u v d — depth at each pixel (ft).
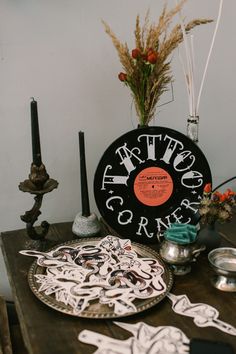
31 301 3.16
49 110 4.49
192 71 4.31
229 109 5.08
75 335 2.81
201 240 3.74
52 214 4.89
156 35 3.69
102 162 3.81
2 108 4.35
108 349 2.67
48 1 4.16
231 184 5.39
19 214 4.79
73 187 4.86
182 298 3.20
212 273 3.54
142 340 2.75
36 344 2.73
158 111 4.80
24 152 4.58
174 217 4.03
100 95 4.58
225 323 2.93
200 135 5.09
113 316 2.91
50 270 3.45
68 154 4.71
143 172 3.90
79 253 3.69
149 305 3.02
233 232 4.34
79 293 3.14
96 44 4.41
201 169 4.00
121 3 4.36
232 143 5.25
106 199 3.90
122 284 3.26
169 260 3.45
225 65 4.87
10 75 4.27
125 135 3.79
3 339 3.95
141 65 3.67
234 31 4.77
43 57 4.30
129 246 3.80
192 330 2.85
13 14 4.10
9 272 3.59
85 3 4.26
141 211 3.97
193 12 4.59
